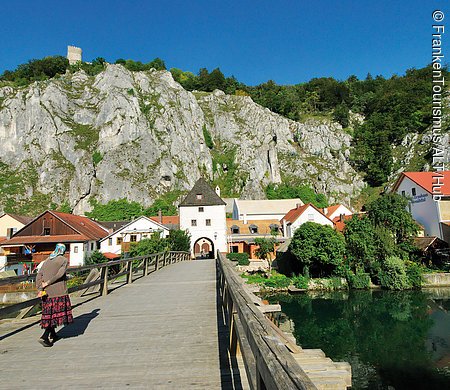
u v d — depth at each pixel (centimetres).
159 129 11269
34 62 13562
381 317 2333
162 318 830
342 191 10706
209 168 11906
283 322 2317
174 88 12975
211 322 771
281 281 3425
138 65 14975
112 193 9625
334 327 2162
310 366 650
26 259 3856
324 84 15600
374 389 1323
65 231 4322
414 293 3025
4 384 445
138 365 504
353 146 12306
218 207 5322
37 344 638
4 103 10481
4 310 723
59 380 455
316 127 13175
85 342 641
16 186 9262
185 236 4894
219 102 14325
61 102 10862
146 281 1625
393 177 10294
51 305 607
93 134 10531
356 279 3353
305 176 11512
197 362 508
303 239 3634
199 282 1534
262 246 4384
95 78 12138
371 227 3641
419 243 3794
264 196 10931
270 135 12888
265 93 15688
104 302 1091
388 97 12512
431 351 1688
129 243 4747
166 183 10306
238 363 497
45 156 9862
